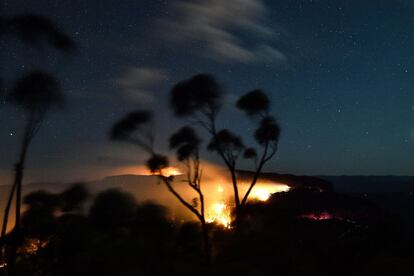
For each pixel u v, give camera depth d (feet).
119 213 30.40
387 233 54.34
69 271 26.32
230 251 38.45
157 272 27.04
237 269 30.78
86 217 31.65
